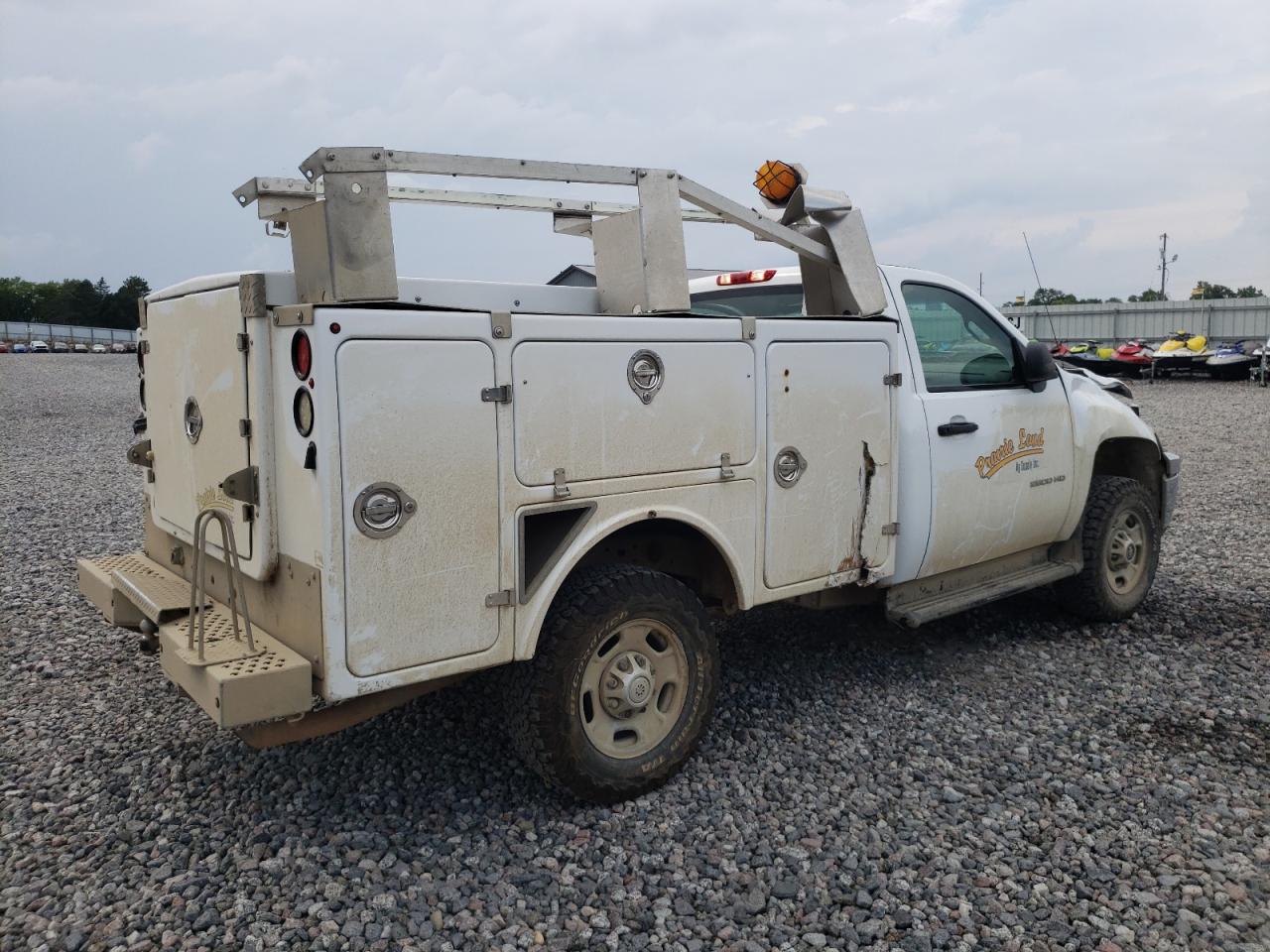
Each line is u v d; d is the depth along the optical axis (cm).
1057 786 377
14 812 358
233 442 331
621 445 350
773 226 412
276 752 407
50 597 636
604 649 359
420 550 307
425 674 313
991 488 491
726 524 384
